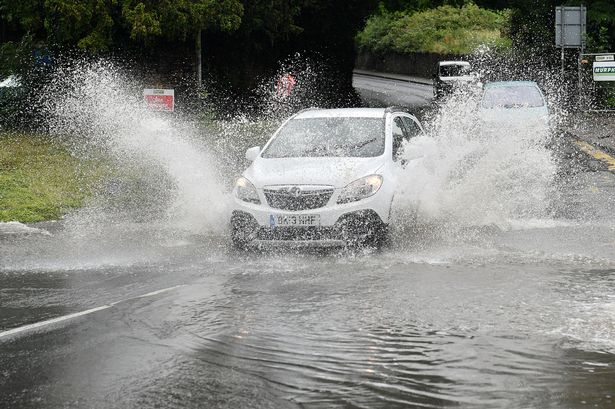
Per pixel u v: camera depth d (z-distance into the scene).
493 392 8.58
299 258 15.68
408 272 14.08
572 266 14.18
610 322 10.82
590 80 50.06
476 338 10.30
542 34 59.03
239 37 53.16
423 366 9.38
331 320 11.29
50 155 31.16
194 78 45.56
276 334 10.70
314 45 62.22
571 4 53.53
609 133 37.16
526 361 9.45
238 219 16.14
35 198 23.59
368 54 116.50
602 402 8.26
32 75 40.34
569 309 11.45
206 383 9.01
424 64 97.06
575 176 25.70
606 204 20.73
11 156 30.73
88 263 15.80
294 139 17.92
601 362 9.37
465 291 12.59
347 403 8.39
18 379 9.30
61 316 11.94
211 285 13.59
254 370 9.38
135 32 38.75
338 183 15.90
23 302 12.83
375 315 11.45
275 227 15.84
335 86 66.00
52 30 40.06
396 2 79.06
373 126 17.98
